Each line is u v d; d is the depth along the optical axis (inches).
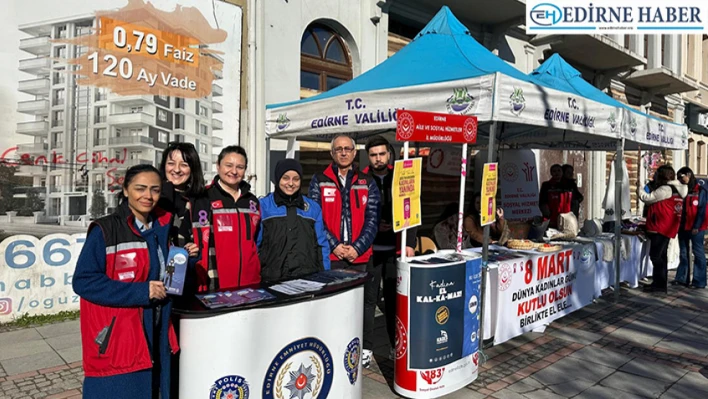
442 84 160.9
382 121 174.4
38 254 204.4
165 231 96.9
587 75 518.3
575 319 224.2
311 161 300.2
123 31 221.9
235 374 97.6
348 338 120.2
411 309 135.8
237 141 265.4
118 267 87.4
